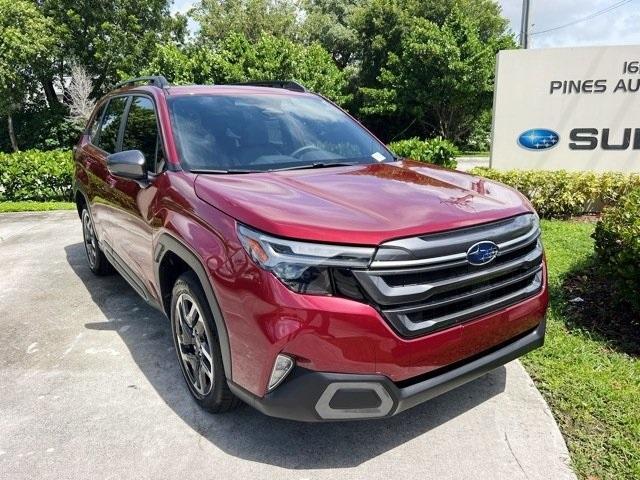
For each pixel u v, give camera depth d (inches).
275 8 1461.6
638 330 149.7
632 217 155.3
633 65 335.9
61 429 111.1
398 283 86.0
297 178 114.3
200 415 114.5
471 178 124.0
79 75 990.4
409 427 109.3
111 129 175.5
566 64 343.3
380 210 93.8
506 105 356.2
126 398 122.1
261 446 104.1
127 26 1130.0
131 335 156.0
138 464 99.9
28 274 217.9
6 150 1104.8
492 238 95.0
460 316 92.0
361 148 146.1
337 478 95.1
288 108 151.7
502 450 101.7
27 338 155.7
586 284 180.7
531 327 107.3
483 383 125.1
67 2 1074.7
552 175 313.7
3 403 121.3
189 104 139.3
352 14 1357.0
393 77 1095.6
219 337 97.1
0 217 349.4
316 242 85.1
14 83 943.0
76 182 202.8
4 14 902.4
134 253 142.7
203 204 103.9
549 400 118.1
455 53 1008.2
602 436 105.3
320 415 86.4
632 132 344.5
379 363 85.3
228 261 92.4
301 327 83.5
